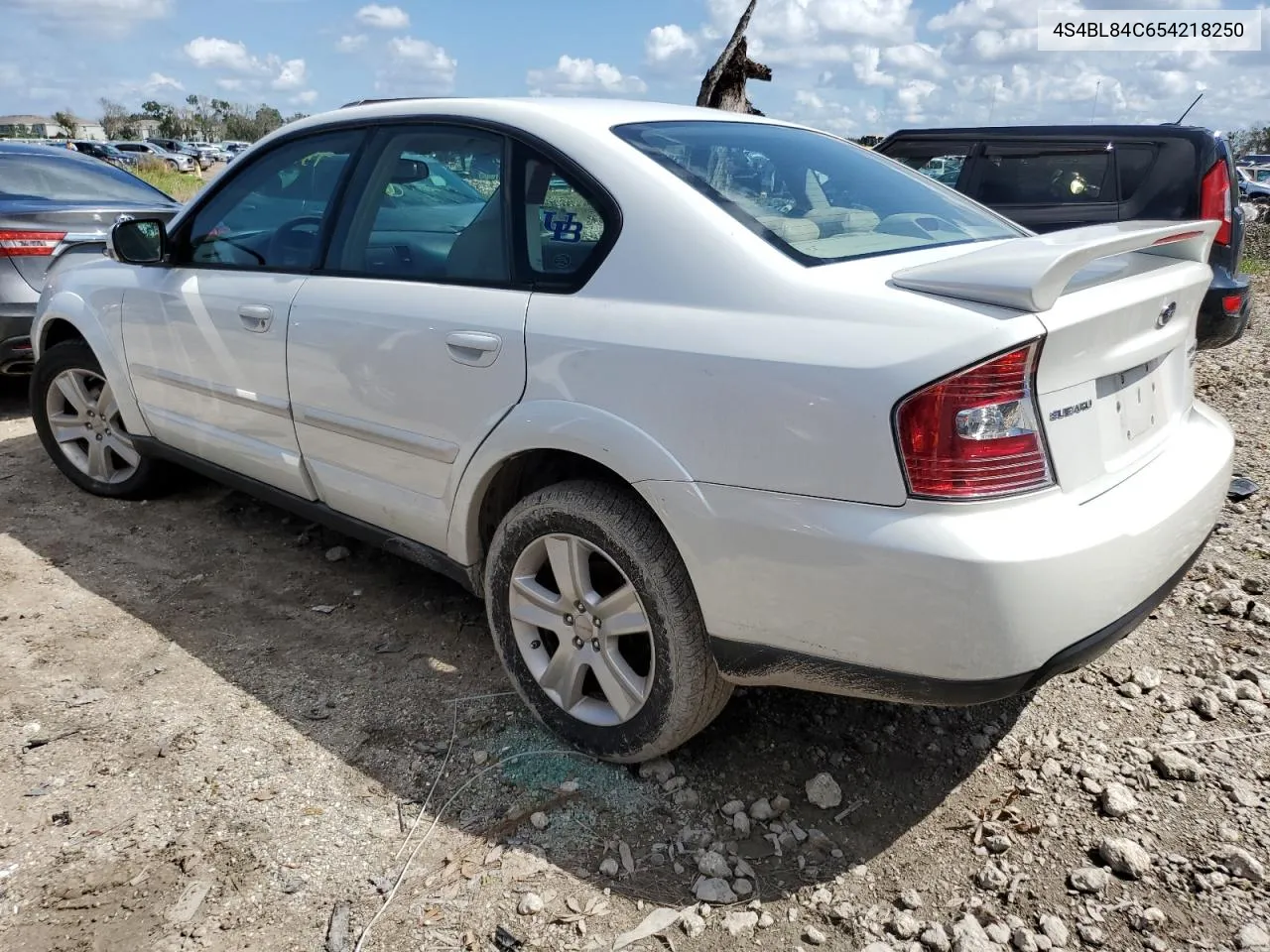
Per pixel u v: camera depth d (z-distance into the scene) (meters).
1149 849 2.24
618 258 2.36
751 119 3.08
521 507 2.54
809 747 2.64
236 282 3.39
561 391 2.36
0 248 5.39
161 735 2.73
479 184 2.71
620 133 2.58
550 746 2.68
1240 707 2.74
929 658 1.93
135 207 6.23
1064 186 6.02
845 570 1.95
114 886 2.18
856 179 2.83
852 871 2.21
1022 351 1.85
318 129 3.27
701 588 2.17
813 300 2.06
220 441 3.60
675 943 2.03
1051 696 2.84
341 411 3.00
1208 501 2.33
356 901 2.14
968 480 1.86
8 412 6.11
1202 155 5.50
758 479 2.04
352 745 2.69
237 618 3.41
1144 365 2.28
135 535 4.12
